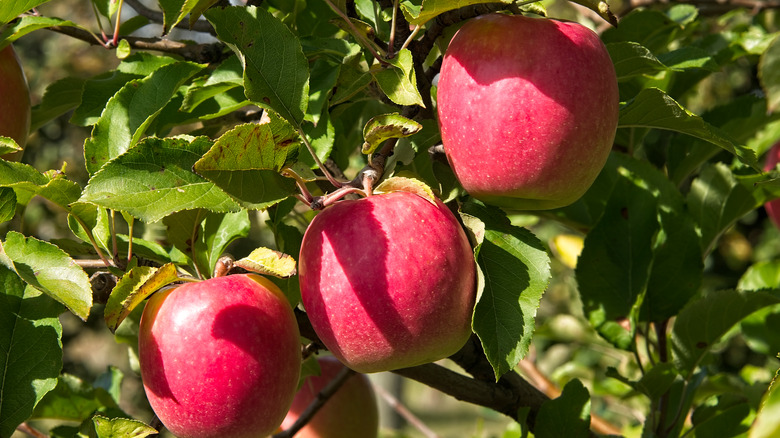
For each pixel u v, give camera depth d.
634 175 1.11
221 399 0.91
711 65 1.01
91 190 0.88
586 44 0.92
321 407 1.13
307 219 1.20
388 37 1.03
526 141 0.91
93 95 1.05
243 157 0.88
